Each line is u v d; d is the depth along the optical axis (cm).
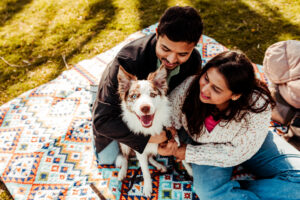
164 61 243
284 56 326
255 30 532
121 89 241
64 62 503
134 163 336
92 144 352
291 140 323
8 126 378
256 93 217
